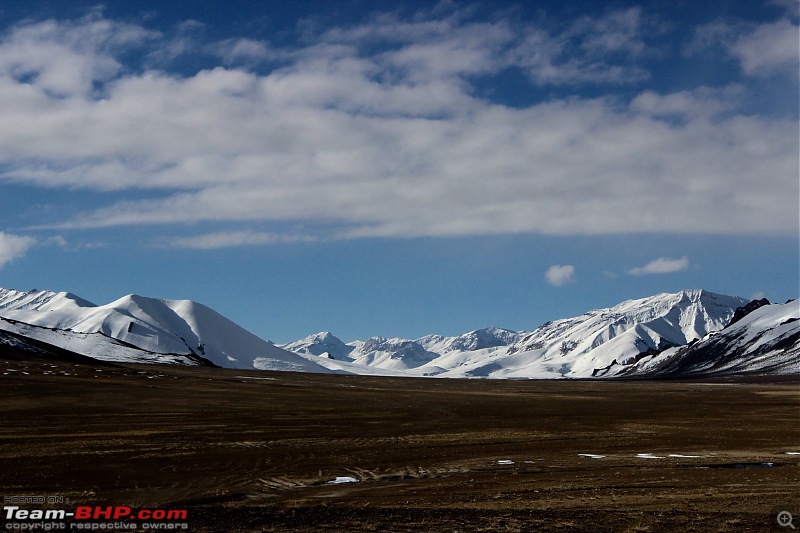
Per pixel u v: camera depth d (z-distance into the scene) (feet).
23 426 220.43
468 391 538.06
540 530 101.81
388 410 314.96
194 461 160.97
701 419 281.33
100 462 157.38
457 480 140.56
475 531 101.24
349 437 209.05
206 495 125.80
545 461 164.04
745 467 155.74
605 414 306.76
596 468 154.10
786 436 217.15
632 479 140.56
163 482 137.49
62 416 249.14
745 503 117.91
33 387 332.19
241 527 103.71
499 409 332.80
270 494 128.16
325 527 103.35
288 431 222.89
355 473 148.25
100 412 264.72
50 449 174.19
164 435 205.26
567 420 275.18
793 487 131.23
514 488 131.85
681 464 159.43
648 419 282.15
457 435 216.74
